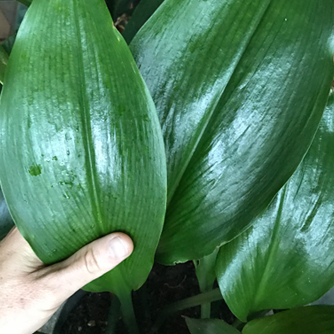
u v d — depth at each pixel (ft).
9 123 0.72
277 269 1.10
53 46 0.71
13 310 0.98
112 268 0.92
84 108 0.71
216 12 0.90
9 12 1.92
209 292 1.37
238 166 0.92
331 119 1.05
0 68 0.93
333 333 1.01
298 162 0.89
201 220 0.98
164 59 0.91
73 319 1.67
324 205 1.05
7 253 1.06
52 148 0.72
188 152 0.94
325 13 0.87
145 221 0.86
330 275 1.06
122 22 2.02
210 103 0.91
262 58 0.88
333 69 0.87
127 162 0.76
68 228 0.82
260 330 1.08
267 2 0.89
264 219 1.09
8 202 0.77
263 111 0.89
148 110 0.75
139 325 1.68
